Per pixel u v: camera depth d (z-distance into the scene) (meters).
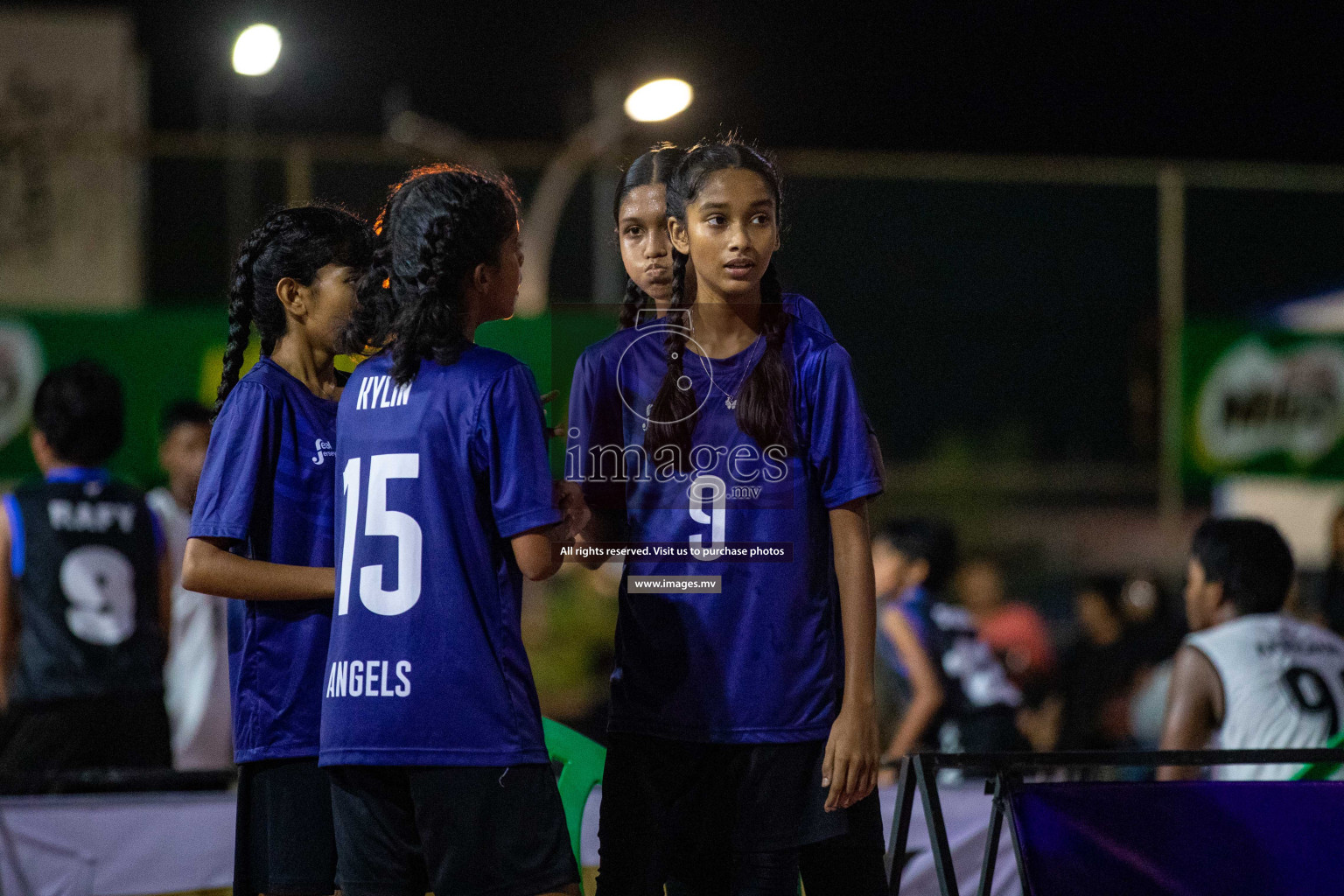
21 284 29.84
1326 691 12.71
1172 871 8.83
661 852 8.85
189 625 18.30
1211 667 12.89
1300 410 32.88
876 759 8.33
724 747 8.68
